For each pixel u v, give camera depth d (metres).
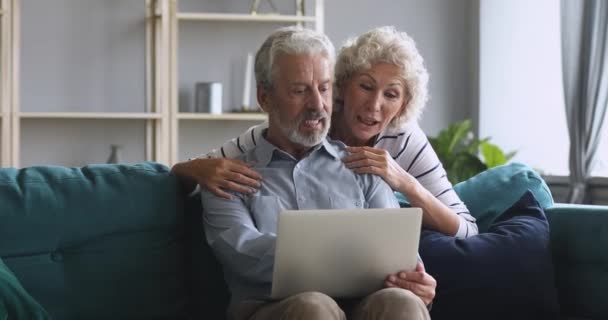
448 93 5.61
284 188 2.18
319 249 1.89
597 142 4.56
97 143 5.24
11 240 2.05
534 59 5.27
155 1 5.21
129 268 2.15
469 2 5.59
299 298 1.82
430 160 2.49
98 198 2.14
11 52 4.89
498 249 2.34
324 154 2.23
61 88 5.20
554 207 2.55
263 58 2.17
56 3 5.19
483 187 2.63
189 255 2.30
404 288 1.96
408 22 5.57
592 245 2.41
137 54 5.26
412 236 1.95
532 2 5.27
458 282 2.30
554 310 2.35
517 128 5.33
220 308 2.30
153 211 2.19
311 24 5.29
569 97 4.62
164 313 2.19
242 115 5.05
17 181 2.12
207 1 5.34
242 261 2.04
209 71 5.33
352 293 1.97
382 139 2.48
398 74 2.39
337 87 2.45
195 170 2.19
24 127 5.17
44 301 2.06
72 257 2.12
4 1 4.86
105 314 2.12
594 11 4.51
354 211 1.88
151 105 5.20
